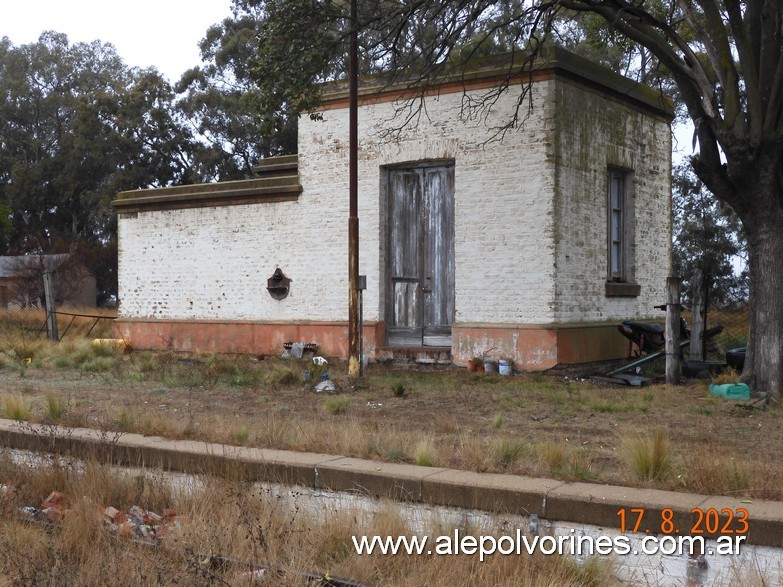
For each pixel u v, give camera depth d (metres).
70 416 9.42
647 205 17.59
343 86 16.94
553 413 10.51
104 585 5.20
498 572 5.40
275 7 14.23
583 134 15.44
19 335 21.50
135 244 19.86
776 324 12.10
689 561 5.39
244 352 18.17
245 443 8.04
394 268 16.66
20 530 6.16
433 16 14.19
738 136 11.82
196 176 44.09
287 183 17.89
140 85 47.28
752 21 12.23
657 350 15.27
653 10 16.06
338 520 6.16
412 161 16.14
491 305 15.20
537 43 13.59
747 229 12.45
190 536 5.93
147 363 15.89
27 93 58.09
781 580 5.06
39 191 52.00
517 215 14.97
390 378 13.97
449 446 7.73
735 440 8.74
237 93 44.97
